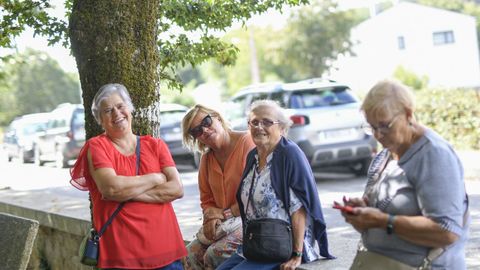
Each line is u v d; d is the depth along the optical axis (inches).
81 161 182.7
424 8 1902.1
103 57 213.5
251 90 566.3
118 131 181.8
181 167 716.7
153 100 219.5
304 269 175.0
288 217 175.8
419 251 131.3
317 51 1749.5
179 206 406.3
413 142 130.1
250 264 175.9
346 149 492.1
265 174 177.0
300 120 486.6
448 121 588.7
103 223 179.5
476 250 249.4
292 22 1765.5
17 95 2041.1
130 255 177.3
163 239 180.9
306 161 178.1
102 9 213.2
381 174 135.9
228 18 269.6
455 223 125.4
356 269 138.8
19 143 958.4
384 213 130.3
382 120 127.8
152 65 219.6
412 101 129.0
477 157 510.9
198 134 195.8
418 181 128.0
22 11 262.5
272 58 1883.6
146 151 183.9
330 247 203.8
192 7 264.8
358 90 1080.8
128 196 177.2
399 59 1916.8
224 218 198.5
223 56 279.3
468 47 1889.8
